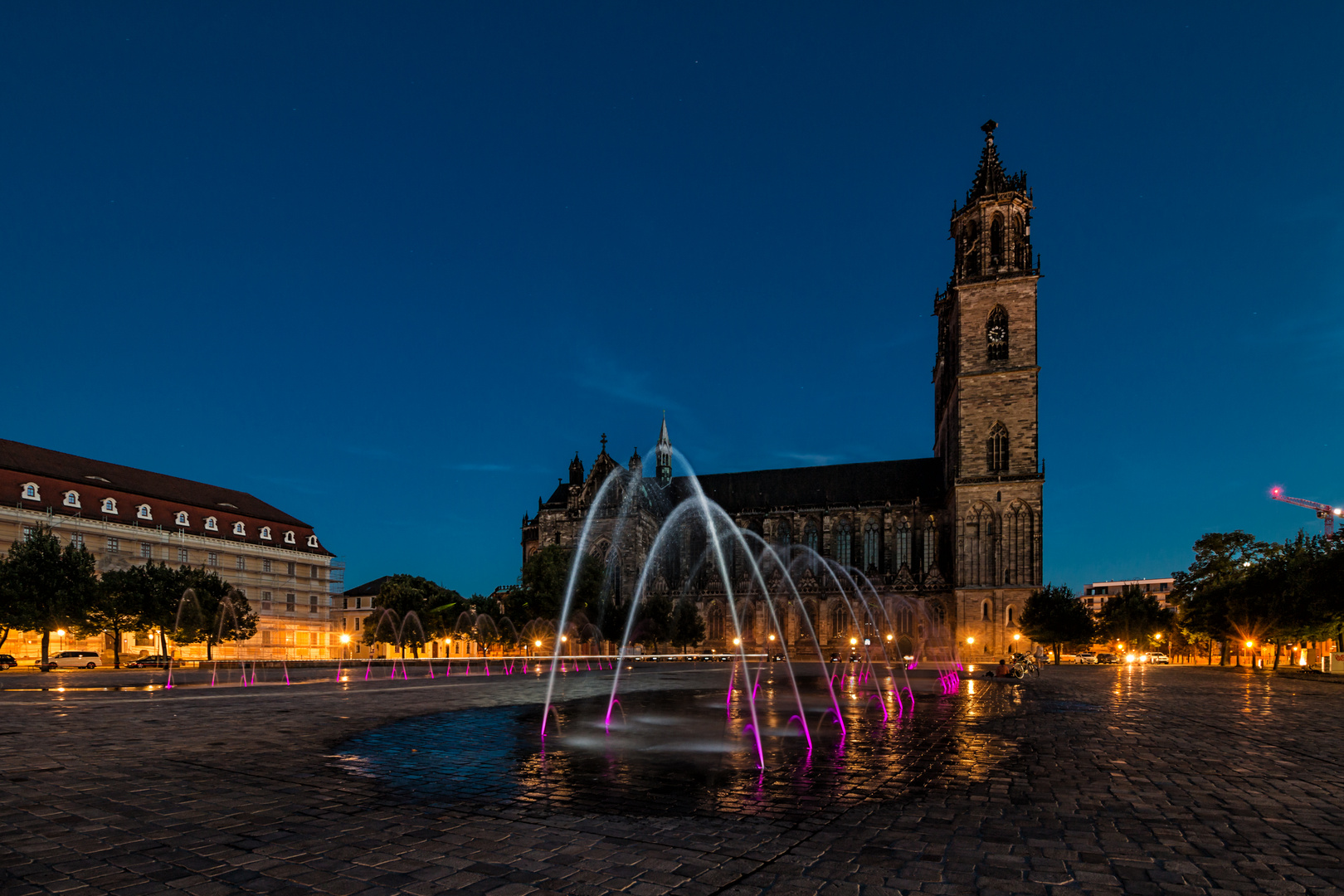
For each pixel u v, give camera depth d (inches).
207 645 3639.3
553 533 5846.5
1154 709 1259.8
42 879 346.0
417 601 4466.0
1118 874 364.2
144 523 4210.1
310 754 701.9
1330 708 1315.2
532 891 333.4
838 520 5821.9
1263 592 3309.5
